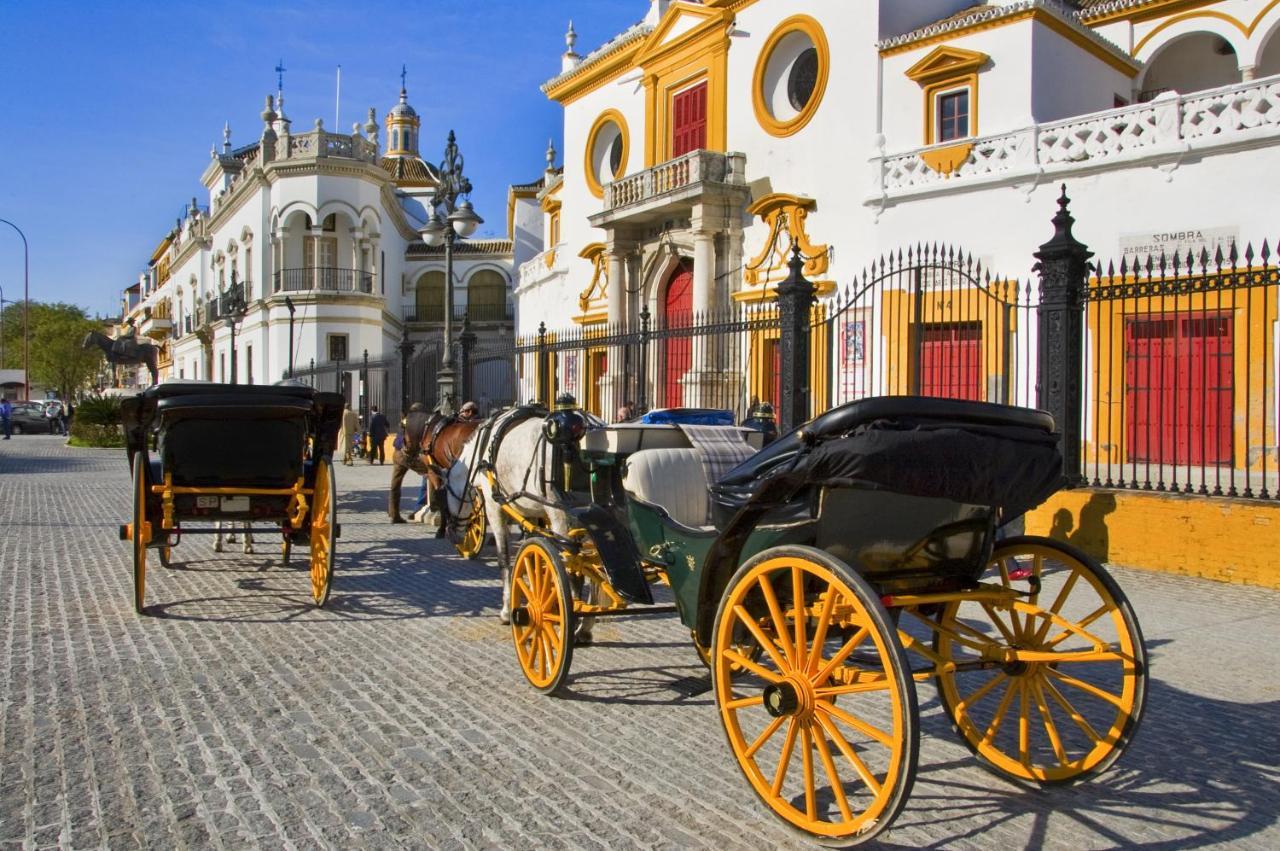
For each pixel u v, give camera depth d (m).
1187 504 9.90
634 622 8.12
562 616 5.86
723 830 4.22
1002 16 18.34
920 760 5.15
